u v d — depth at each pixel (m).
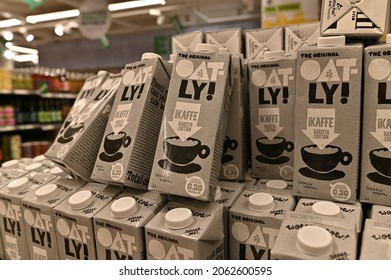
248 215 0.81
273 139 0.99
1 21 6.55
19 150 3.84
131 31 8.60
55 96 4.37
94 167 0.94
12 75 3.72
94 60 9.38
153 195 0.89
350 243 0.65
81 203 0.90
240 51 1.27
